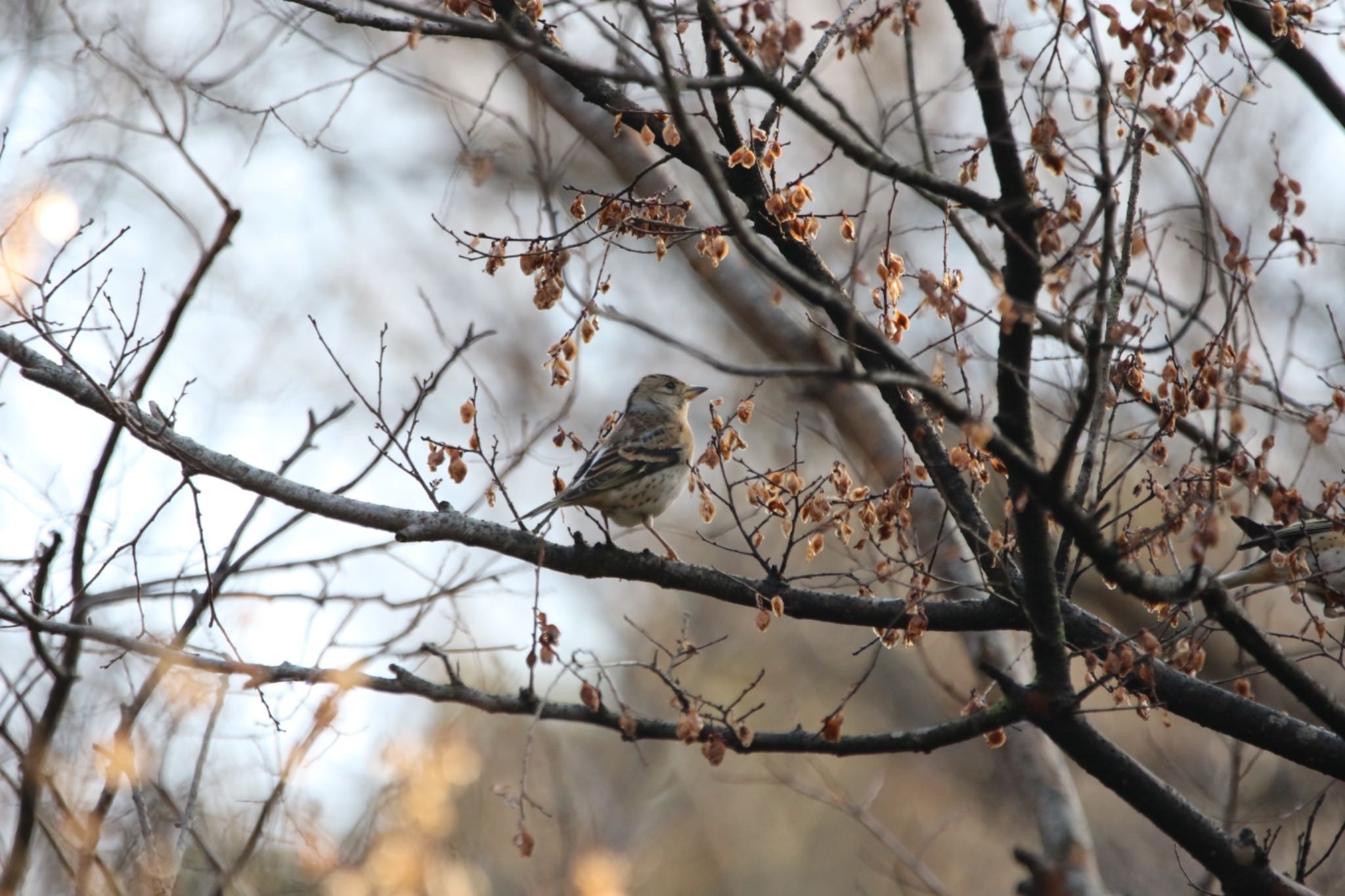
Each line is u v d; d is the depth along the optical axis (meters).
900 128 12.24
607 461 12.72
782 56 8.97
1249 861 9.78
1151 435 10.78
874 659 9.97
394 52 10.84
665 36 8.97
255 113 12.33
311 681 10.29
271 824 10.88
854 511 10.57
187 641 10.84
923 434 10.30
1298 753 10.00
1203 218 9.41
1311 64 12.98
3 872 10.92
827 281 10.28
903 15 9.70
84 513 10.77
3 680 10.91
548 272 9.85
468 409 10.66
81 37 12.88
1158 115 8.87
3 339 10.35
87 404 10.45
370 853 11.53
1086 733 9.64
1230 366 9.34
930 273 9.25
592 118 15.23
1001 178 8.67
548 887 15.20
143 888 10.02
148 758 10.70
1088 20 8.33
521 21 9.96
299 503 10.52
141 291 11.08
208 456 10.51
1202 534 8.55
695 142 7.57
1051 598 9.13
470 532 10.52
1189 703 10.18
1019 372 8.66
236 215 10.90
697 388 15.38
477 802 14.84
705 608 24.95
